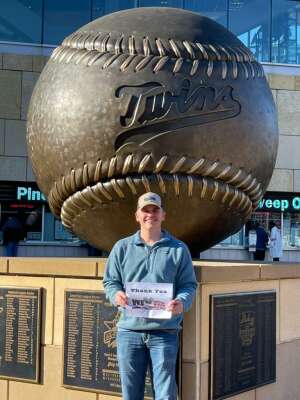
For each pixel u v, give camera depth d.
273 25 18.38
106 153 4.49
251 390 4.46
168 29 4.68
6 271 4.58
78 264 4.33
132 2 17.42
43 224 16.73
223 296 4.18
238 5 18.14
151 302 3.41
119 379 4.12
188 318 3.98
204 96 4.51
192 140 4.46
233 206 4.80
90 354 4.24
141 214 3.52
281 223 18.12
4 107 16.70
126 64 4.52
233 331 4.26
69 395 4.31
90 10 17.23
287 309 4.91
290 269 4.92
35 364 4.42
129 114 4.44
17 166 16.70
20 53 16.84
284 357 4.86
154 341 3.44
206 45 4.66
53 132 4.67
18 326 4.51
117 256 3.53
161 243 3.49
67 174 4.68
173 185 4.50
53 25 17.11
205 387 4.03
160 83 4.47
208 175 4.55
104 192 4.58
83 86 4.56
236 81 4.67
